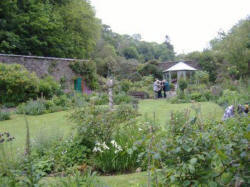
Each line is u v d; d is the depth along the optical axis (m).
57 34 27.78
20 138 6.55
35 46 25.72
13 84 14.12
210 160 1.85
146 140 2.20
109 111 4.73
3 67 14.73
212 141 1.86
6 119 10.51
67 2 30.72
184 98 14.81
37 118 10.56
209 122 3.04
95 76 21.62
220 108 10.82
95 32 34.22
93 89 21.25
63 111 12.50
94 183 2.80
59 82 19.08
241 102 8.14
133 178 3.58
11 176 2.20
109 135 4.43
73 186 2.65
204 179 1.82
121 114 4.85
